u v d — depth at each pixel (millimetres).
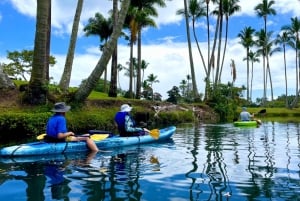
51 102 16219
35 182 5777
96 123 16297
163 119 23016
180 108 27391
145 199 4797
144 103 23812
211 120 29688
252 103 67000
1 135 12523
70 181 5832
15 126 12664
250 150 9828
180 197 4891
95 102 19500
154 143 11625
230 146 10758
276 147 10531
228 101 34719
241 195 4980
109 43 16172
